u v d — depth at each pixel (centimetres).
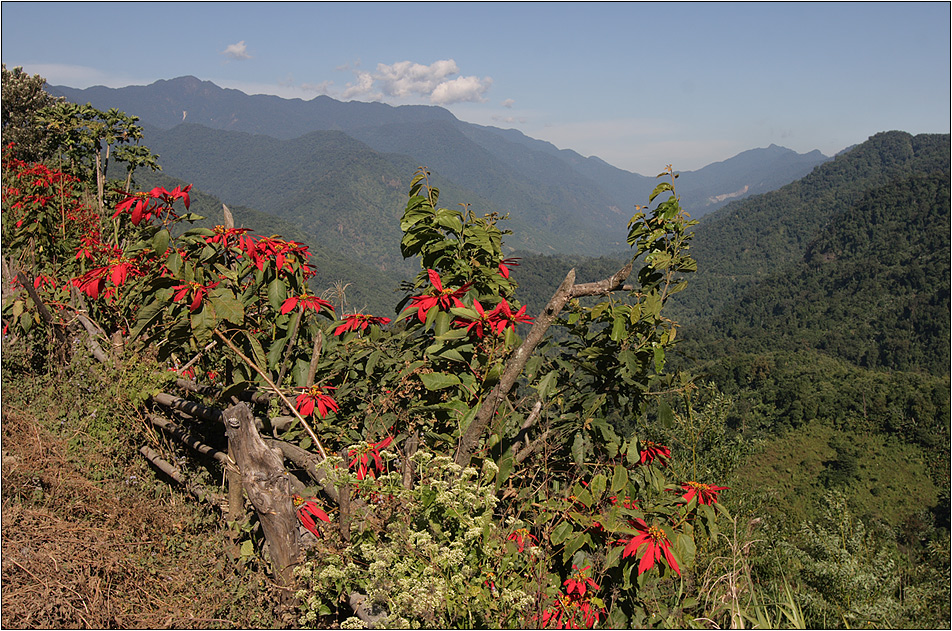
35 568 178
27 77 1152
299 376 228
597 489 190
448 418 207
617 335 194
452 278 221
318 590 166
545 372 207
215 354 307
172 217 245
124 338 318
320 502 190
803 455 4794
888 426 4794
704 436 312
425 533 157
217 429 260
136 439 266
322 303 239
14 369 344
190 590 188
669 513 194
